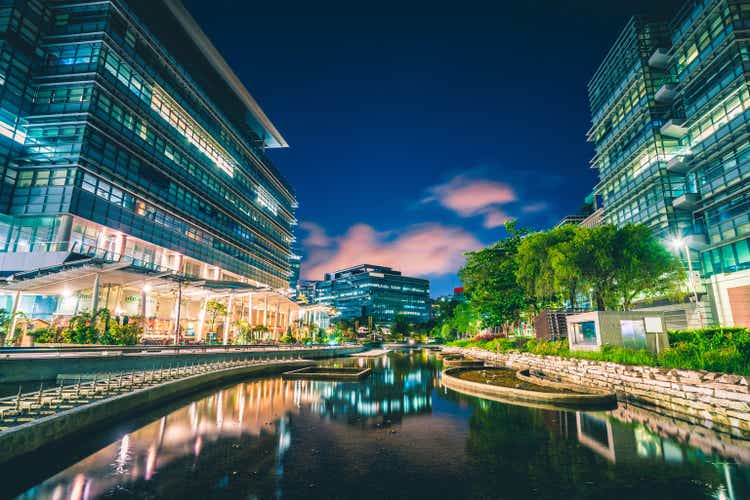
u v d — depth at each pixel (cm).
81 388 1461
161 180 4897
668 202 4219
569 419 1345
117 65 4244
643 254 2700
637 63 4762
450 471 854
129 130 4378
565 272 2805
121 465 882
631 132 4947
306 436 1157
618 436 1111
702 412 1275
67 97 3906
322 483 782
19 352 1970
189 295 4984
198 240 5678
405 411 1538
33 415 1002
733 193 3591
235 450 1009
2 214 3503
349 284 19550
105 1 4122
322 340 8881
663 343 1961
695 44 4103
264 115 8500
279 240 8981
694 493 717
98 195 3900
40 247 3503
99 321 3020
